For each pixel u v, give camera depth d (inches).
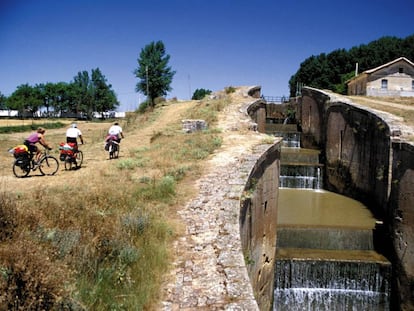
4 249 190.7
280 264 541.0
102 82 3302.2
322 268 537.6
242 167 467.2
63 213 280.8
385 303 554.6
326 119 1000.2
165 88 1781.5
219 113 1023.0
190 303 201.5
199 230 300.5
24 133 1716.3
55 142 1197.1
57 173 532.7
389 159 684.7
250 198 414.9
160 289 215.3
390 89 1898.4
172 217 328.8
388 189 686.5
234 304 199.8
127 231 270.4
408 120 767.1
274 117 1747.0
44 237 232.7
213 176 450.3
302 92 1333.7
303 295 539.2
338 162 928.3
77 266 210.7
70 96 3427.7
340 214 737.0
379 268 547.8
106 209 317.4
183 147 653.3
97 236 245.3
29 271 173.9
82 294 187.2
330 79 2915.8
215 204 355.9
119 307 186.4
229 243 277.0
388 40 2837.1
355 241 600.1
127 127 1311.5
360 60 2770.7
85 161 637.3
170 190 391.5
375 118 770.8
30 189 413.4
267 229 526.0
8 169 579.2
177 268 241.1
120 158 648.4
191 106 1384.1
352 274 542.3
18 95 3383.4
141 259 236.4
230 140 687.1
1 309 159.6
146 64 1740.9
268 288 514.0
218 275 231.5
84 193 365.4
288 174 987.9
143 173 490.9
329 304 539.8
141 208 330.0
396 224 577.6
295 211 759.1
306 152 1116.5
